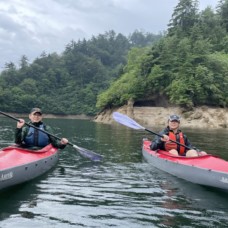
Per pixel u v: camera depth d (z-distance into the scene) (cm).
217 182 610
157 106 4781
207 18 6462
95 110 8825
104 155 1026
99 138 1634
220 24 6894
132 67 5966
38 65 11044
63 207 505
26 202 525
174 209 511
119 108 4822
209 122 3850
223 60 4747
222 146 1380
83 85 10731
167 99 4581
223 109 4122
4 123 3042
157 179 705
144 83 4656
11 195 561
